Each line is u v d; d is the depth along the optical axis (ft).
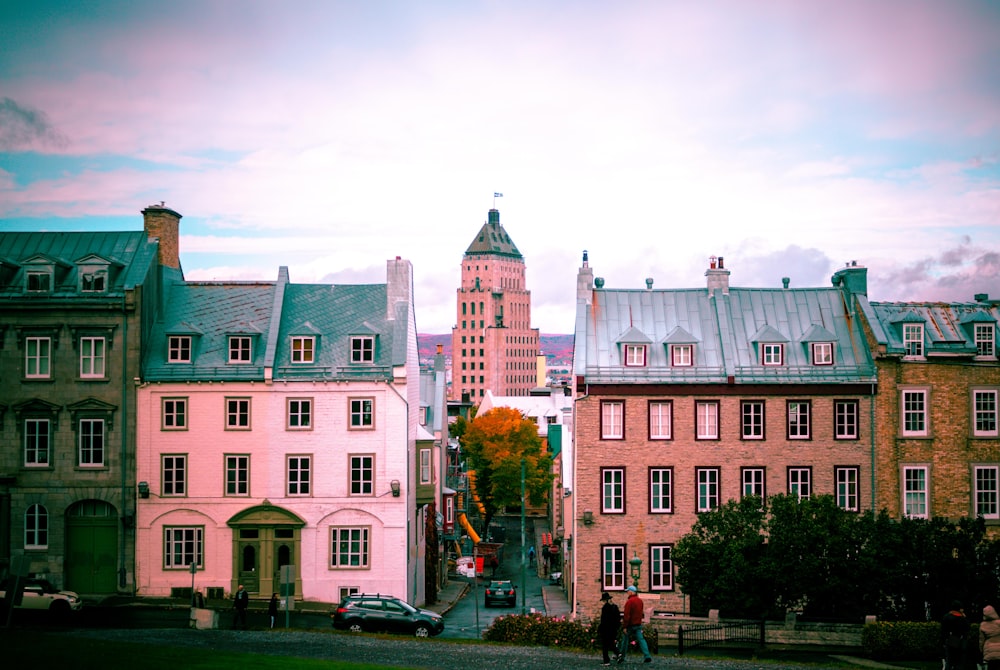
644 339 213.46
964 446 211.61
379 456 209.87
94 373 209.87
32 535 208.33
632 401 210.18
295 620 193.06
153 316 217.15
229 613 196.13
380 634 159.43
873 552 169.58
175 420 210.18
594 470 209.15
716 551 175.83
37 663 111.86
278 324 215.31
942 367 212.43
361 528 209.15
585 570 207.62
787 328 219.61
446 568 310.65
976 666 136.26
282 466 209.56
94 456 209.26
